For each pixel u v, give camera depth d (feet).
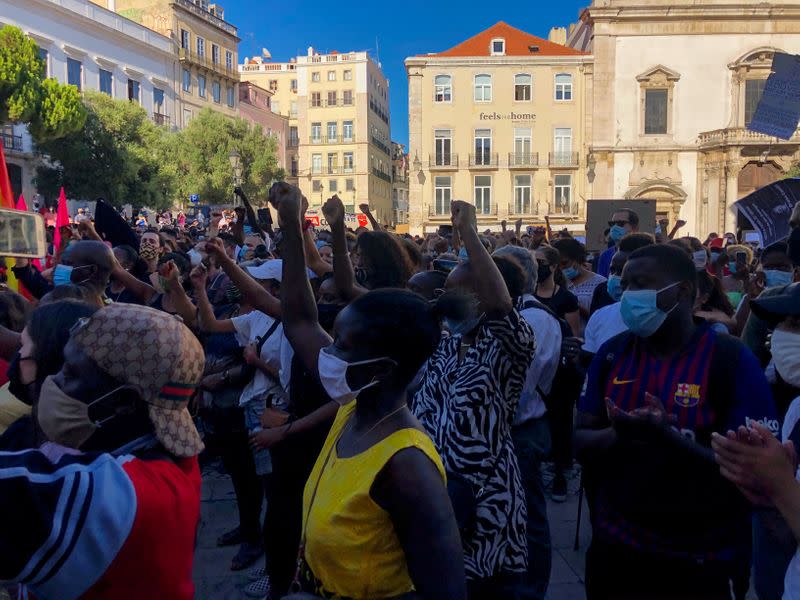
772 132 22.93
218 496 18.93
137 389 5.58
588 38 146.00
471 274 8.95
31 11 109.70
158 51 140.26
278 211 7.90
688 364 8.29
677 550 8.09
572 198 130.62
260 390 14.23
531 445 12.13
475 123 131.23
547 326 12.61
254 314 14.57
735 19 120.37
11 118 81.10
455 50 134.00
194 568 14.76
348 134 232.12
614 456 8.53
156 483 5.55
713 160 120.78
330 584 5.58
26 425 6.88
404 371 5.86
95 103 97.30
